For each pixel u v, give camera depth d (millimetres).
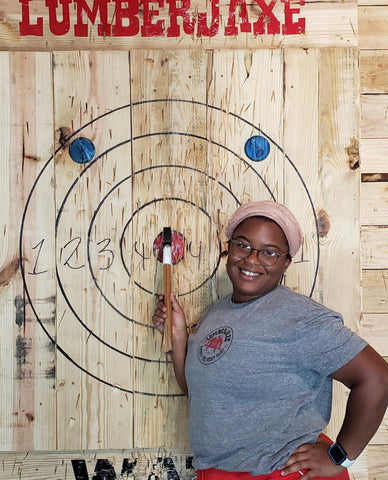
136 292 1616
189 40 1662
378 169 1701
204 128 1622
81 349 1611
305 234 1618
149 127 1620
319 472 1119
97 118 1616
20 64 1611
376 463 1680
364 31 1703
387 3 1701
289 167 1622
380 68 1701
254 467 1115
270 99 1621
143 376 1615
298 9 1654
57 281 1616
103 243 1619
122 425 1609
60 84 1614
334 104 1621
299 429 1134
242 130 1622
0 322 1609
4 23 1655
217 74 1622
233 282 1277
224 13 1660
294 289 1618
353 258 1616
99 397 1611
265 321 1186
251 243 1237
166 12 1656
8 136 1614
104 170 1619
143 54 1617
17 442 1603
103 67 1615
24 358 1609
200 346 1268
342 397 1619
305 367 1152
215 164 1621
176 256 1618
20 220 1614
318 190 1620
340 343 1110
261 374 1150
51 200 1616
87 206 1620
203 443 1194
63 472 1622
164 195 1620
